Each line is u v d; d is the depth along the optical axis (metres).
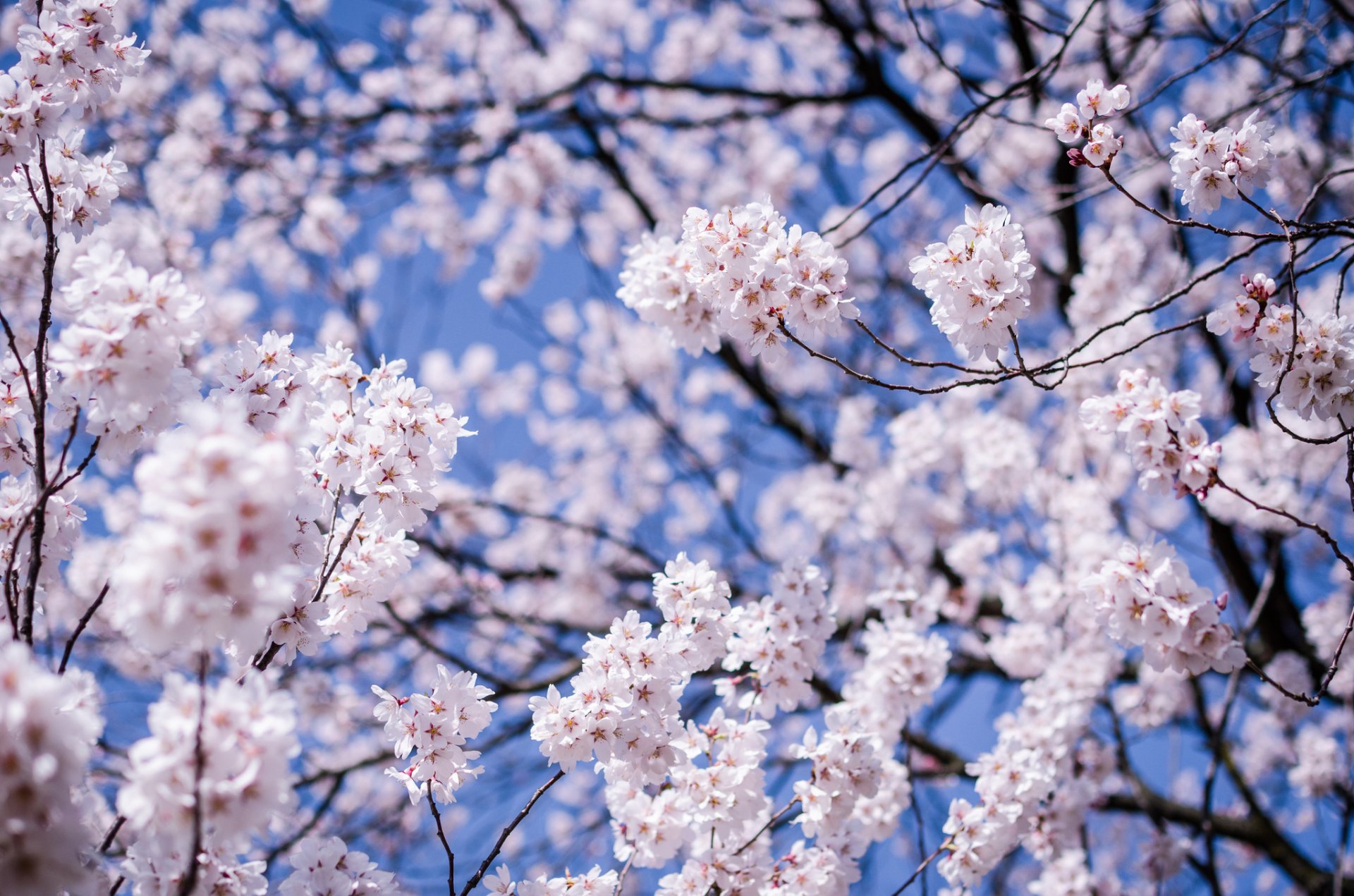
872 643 4.21
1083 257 8.25
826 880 3.34
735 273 2.94
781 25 9.77
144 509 1.72
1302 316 2.85
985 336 2.79
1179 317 6.95
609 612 8.87
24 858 1.87
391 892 2.60
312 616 2.77
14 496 2.81
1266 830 6.40
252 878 2.30
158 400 2.45
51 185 2.92
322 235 8.73
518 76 9.43
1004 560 6.80
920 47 8.52
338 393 2.85
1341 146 6.36
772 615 3.51
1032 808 3.81
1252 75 6.20
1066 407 6.40
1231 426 7.27
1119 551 2.82
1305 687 6.54
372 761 5.66
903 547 7.87
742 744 3.30
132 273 2.28
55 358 2.22
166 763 1.81
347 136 8.86
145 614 1.81
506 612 6.92
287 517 2.10
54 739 1.80
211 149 8.28
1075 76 7.87
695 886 3.30
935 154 3.54
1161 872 5.54
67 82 2.94
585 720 2.87
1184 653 2.73
